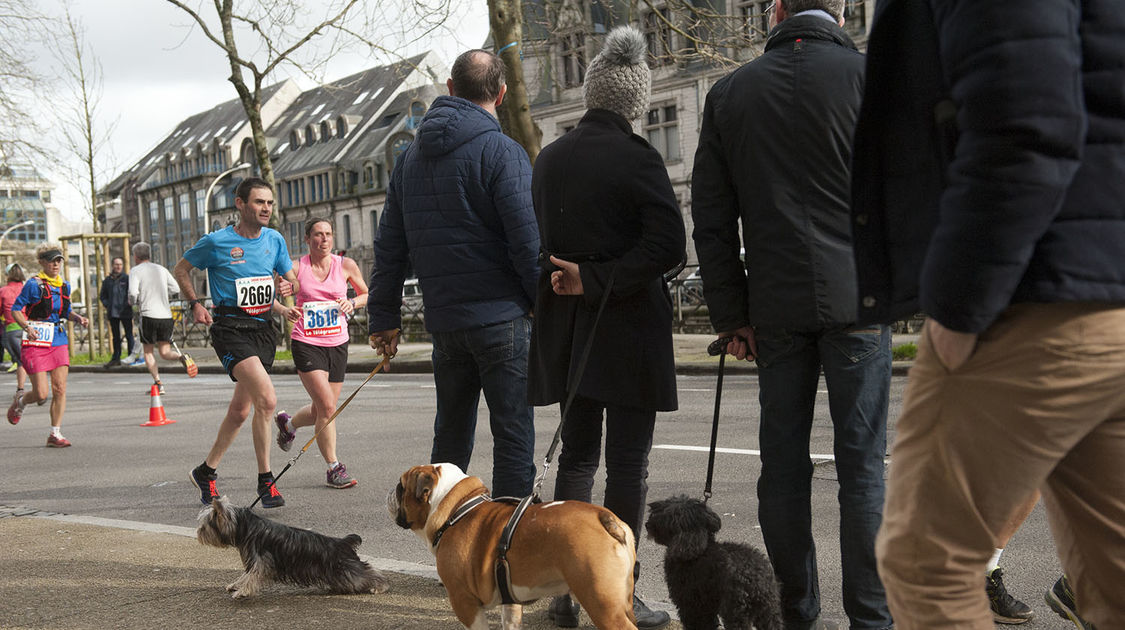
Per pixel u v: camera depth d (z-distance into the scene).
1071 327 1.70
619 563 2.96
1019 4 1.62
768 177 3.17
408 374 18.89
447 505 3.35
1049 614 3.80
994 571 3.71
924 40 2.07
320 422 7.16
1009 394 1.74
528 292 4.17
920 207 2.12
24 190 35.16
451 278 4.21
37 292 10.02
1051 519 2.03
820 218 3.12
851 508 3.15
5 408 14.80
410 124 68.88
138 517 6.42
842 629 3.74
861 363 3.13
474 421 4.54
